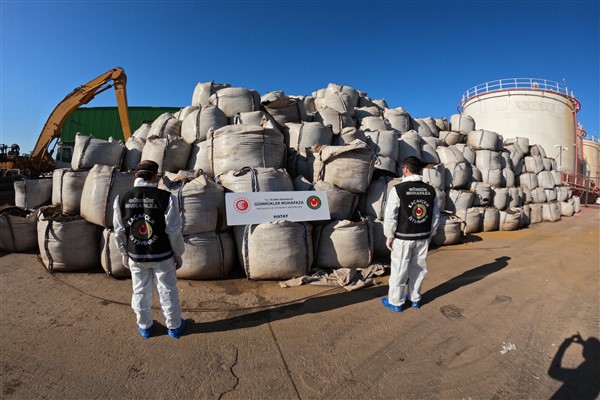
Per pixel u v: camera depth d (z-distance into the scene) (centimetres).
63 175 435
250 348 248
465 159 823
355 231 417
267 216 395
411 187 305
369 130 657
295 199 416
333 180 470
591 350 251
